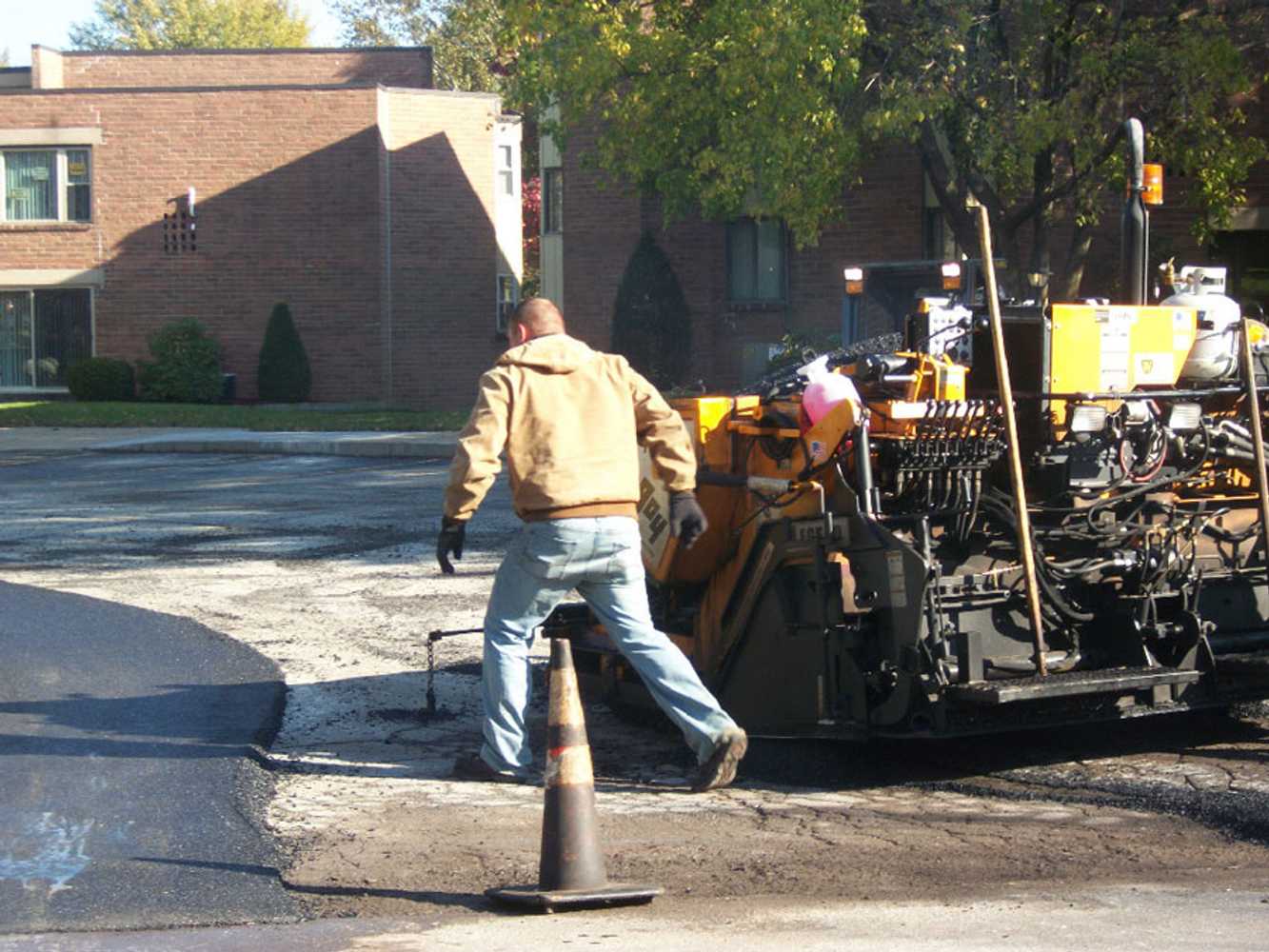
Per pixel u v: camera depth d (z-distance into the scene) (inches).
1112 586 281.4
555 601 261.7
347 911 202.7
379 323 1374.3
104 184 1389.0
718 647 291.3
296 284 1375.5
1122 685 257.8
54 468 847.1
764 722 280.8
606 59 824.3
